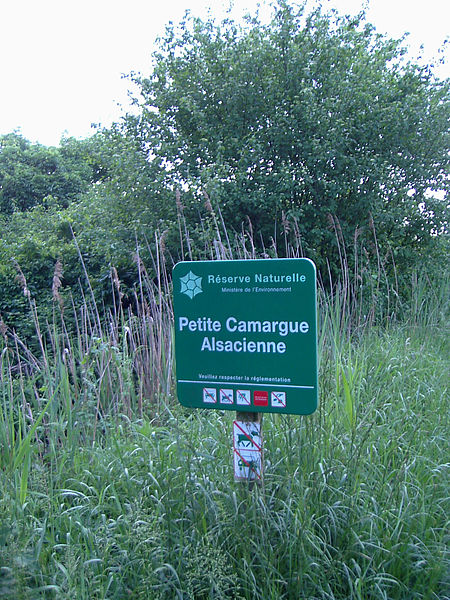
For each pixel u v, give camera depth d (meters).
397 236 10.98
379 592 2.68
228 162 10.16
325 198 10.22
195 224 9.85
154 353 5.72
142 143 10.74
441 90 10.57
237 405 2.99
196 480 3.24
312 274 2.83
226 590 2.63
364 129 9.96
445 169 10.82
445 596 2.68
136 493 3.38
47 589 2.58
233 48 10.38
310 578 2.68
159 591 2.60
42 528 2.97
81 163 22.75
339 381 4.54
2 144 25.06
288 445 3.54
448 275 9.94
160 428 4.30
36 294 11.80
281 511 2.99
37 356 8.71
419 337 7.42
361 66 10.12
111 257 10.74
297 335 2.87
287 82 10.30
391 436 4.03
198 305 3.04
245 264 2.94
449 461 3.87
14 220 16.25
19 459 3.51
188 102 10.07
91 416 4.57
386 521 3.02
